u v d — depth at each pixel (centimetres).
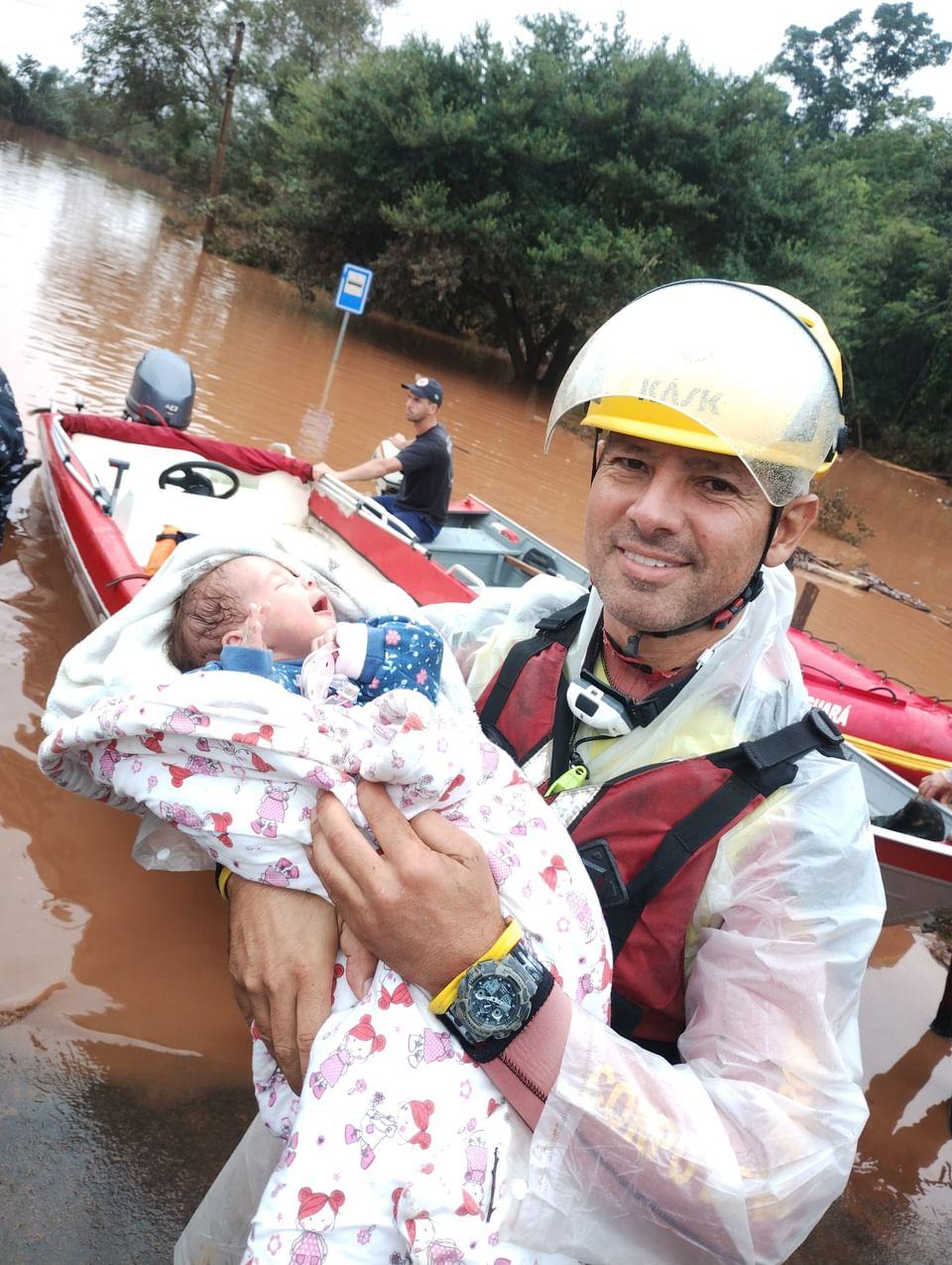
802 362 135
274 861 140
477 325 2859
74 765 164
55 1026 302
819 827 134
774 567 150
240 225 2812
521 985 121
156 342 1309
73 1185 255
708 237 2366
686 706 151
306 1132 126
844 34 6331
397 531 629
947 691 977
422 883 121
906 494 2581
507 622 190
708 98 2223
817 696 637
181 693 142
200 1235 171
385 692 159
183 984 330
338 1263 121
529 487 1213
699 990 135
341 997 136
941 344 3225
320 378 1480
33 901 349
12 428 518
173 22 4309
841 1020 129
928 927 503
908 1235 312
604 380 139
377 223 2416
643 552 139
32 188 2758
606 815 146
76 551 526
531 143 2203
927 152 4278
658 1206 120
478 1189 121
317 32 4438
